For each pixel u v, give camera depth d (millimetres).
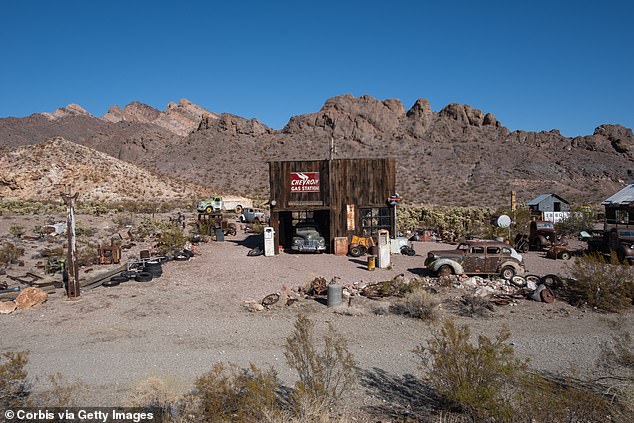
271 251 23000
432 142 115938
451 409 7285
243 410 6141
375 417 7023
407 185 86625
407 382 8406
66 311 13031
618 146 108125
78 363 9273
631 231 20484
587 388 7848
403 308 13062
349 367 7895
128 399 7266
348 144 115375
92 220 37906
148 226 31750
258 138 126812
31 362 9312
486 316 12695
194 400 6566
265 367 9008
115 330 11453
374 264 19328
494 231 29438
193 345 10375
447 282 15859
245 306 13602
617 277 13961
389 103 132125
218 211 48344
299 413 6473
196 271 18969
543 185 84062
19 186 64500
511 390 7180
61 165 70562
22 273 17953
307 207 23719
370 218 23953
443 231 30594
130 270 17953
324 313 12953
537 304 13898
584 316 12750
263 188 88938
